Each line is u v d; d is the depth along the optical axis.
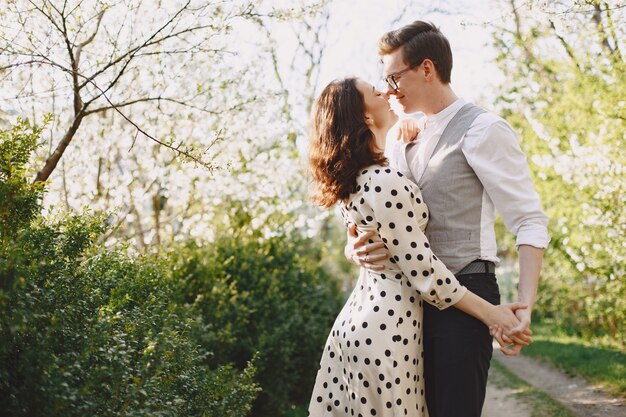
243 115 5.63
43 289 2.23
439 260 2.26
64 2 3.50
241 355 5.29
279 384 5.48
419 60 2.50
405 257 2.24
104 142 5.41
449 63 2.55
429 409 2.38
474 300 2.25
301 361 6.19
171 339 2.82
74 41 3.73
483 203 2.41
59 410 2.04
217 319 5.10
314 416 2.44
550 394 6.61
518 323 2.20
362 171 2.36
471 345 2.28
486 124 2.37
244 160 6.47
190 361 3.04
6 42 3.56
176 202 6.70
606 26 5.95
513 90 9.88
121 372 2.28
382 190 2.28
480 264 2.38
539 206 2.32
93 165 5.52
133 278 3.25
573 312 11.22
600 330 10.02
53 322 2.19
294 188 7.77
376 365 2.26
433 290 2.21
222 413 3.16
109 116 5.52
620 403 5.85
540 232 2.28
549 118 8.56
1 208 2.27
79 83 3.99
